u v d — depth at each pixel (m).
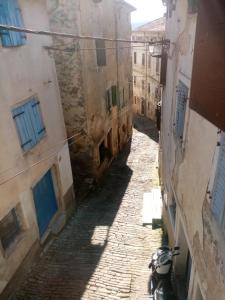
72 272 7.86
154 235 9.39
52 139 9.25
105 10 13.74
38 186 8.70
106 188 13.11
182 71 6.12
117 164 16.08
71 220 10.58
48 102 8.95
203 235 4.43
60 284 7.45
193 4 4.93
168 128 8.79
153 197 11.40
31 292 7.25
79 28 10.94
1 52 6.54
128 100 19.69
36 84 8.15
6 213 6.95
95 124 13.34
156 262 6.76
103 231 9.77
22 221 7.77
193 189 5.11
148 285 7.27
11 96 6.97
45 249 8.89
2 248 6.82
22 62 7.39
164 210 9.37
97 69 13.16
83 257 8.46
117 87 16.66
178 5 6.82
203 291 4.41
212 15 2.77
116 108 16.83
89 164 13.27
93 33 12.41
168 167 8.48
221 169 3.69
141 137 21.09
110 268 7.93
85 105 12.15
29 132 7.82
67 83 11.88
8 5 6.59
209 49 2.88
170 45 8.48
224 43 2.49
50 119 9.10
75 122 12.55
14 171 7.16
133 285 7.30
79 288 7.29
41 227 8.98
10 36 6.70
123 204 11.56
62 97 12.16
